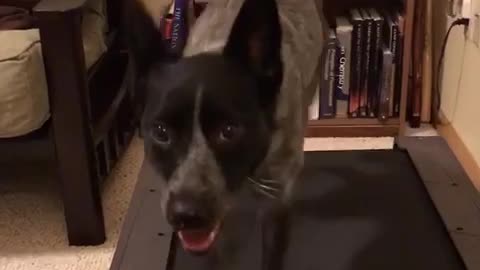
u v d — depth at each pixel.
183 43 1.78
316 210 2.02
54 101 1.84
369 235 1.92
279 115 1.49
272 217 1.66
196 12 2.37
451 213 1.97
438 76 2.64
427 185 2.10
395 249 1.87
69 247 2.01
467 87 2.35
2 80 1.77
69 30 1.78
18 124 1.81
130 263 1.81
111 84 2.39
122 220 2.11
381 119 2.57
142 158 2.44
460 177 2.14
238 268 1.79
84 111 1.87
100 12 2.24
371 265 1.81
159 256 1.82
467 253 1.81
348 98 2.56
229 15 1.70
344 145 2.52
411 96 2.63
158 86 1.38
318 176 2.18
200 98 1.31
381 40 2.49
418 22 2.54
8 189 2.29
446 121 2.58
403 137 2.40
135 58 1.42
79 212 1.97
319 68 2.11
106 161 2.19
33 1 2.33
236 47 1.40
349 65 2.51
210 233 1.36
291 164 1.61
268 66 1.41
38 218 2.14
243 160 1.38
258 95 1.41
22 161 1.95
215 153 1.33
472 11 2.29
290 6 1.79
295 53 1.69
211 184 1.31
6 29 2.02
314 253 1.85
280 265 1.71
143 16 1.41
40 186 2.30
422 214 2.00
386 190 2.11
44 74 1.84
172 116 1.31
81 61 1.84
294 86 1.61
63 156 1.90
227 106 1.32
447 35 2.54
